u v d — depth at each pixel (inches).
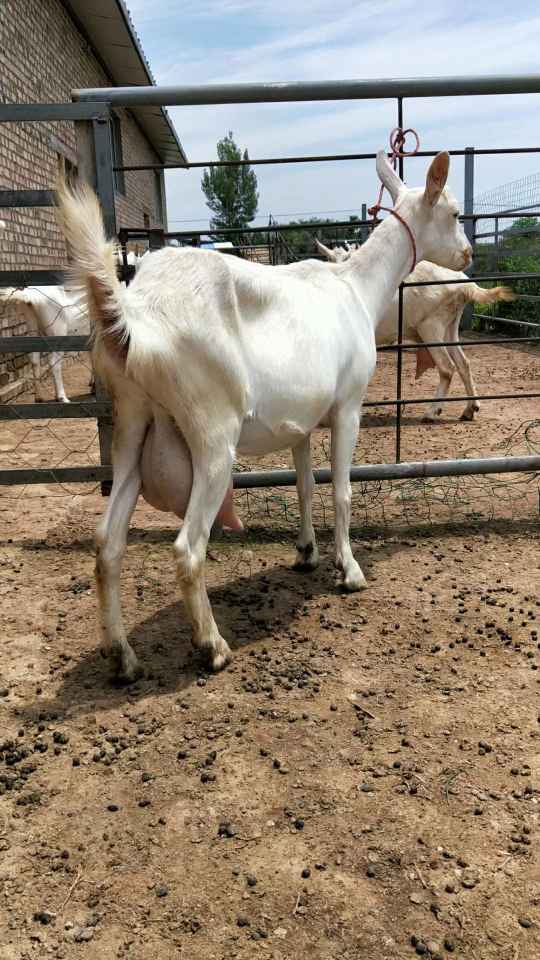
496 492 213.3
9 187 376.2
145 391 105.4
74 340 173.9
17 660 126.1
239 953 71.1
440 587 152.2
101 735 105.7
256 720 108.4
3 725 108.6
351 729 106.0
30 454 252.4
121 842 85.6
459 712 109.6
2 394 325.4
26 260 402.6
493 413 318.0
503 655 125.6
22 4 401.4
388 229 158.9
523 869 80.5
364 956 70.7
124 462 113.7
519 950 71.1
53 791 94.4
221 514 120.6
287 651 127.8
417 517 194.5
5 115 167.9
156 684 118.3
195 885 79.2
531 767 97.0
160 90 167.9
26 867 82.2
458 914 75.0
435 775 95.8
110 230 175.6
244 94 167.9
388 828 86.8
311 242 475.5
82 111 168.1
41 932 74.0
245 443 123.0
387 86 169.2
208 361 106.1
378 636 132.7
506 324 563.2
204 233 183.5
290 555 170.9
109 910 76.4
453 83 170.2
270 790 93.6
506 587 151.1
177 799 92.4
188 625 137.4
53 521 193.3
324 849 83.7
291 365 122.3
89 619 140.3
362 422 304.8
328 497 210.5
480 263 578.6
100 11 507.2
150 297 104.1
